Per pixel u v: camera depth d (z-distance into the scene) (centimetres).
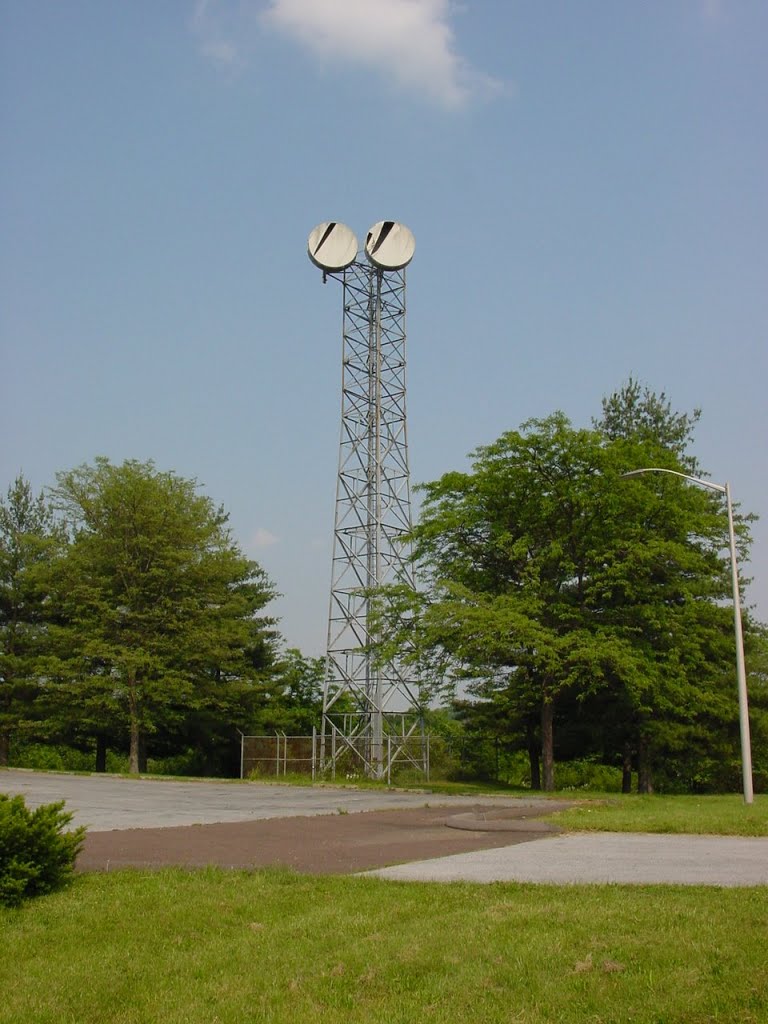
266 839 1616
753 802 2439
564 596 3594
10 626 5003
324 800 2723
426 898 1025
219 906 1008
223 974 788
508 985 732
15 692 4950
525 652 3400
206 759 5553
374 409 4384
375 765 4056
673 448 4722
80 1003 728
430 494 3775
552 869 1245
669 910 925
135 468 4791
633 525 3500
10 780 3512
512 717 4144
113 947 870
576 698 3809
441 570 3731
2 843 1032
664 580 3741
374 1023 666
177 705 4881
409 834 1703
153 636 4616
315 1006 708
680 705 3591
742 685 2481
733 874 1180
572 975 744
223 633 4725
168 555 4628
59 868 1102
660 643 3562
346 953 825
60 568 4753
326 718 4269
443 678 3631
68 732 4944
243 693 5003
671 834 1672
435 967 780
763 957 754
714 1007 663
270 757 4409
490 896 1030
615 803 2508
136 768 4469
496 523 3600
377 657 3856
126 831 1730
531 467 3512
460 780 4388
